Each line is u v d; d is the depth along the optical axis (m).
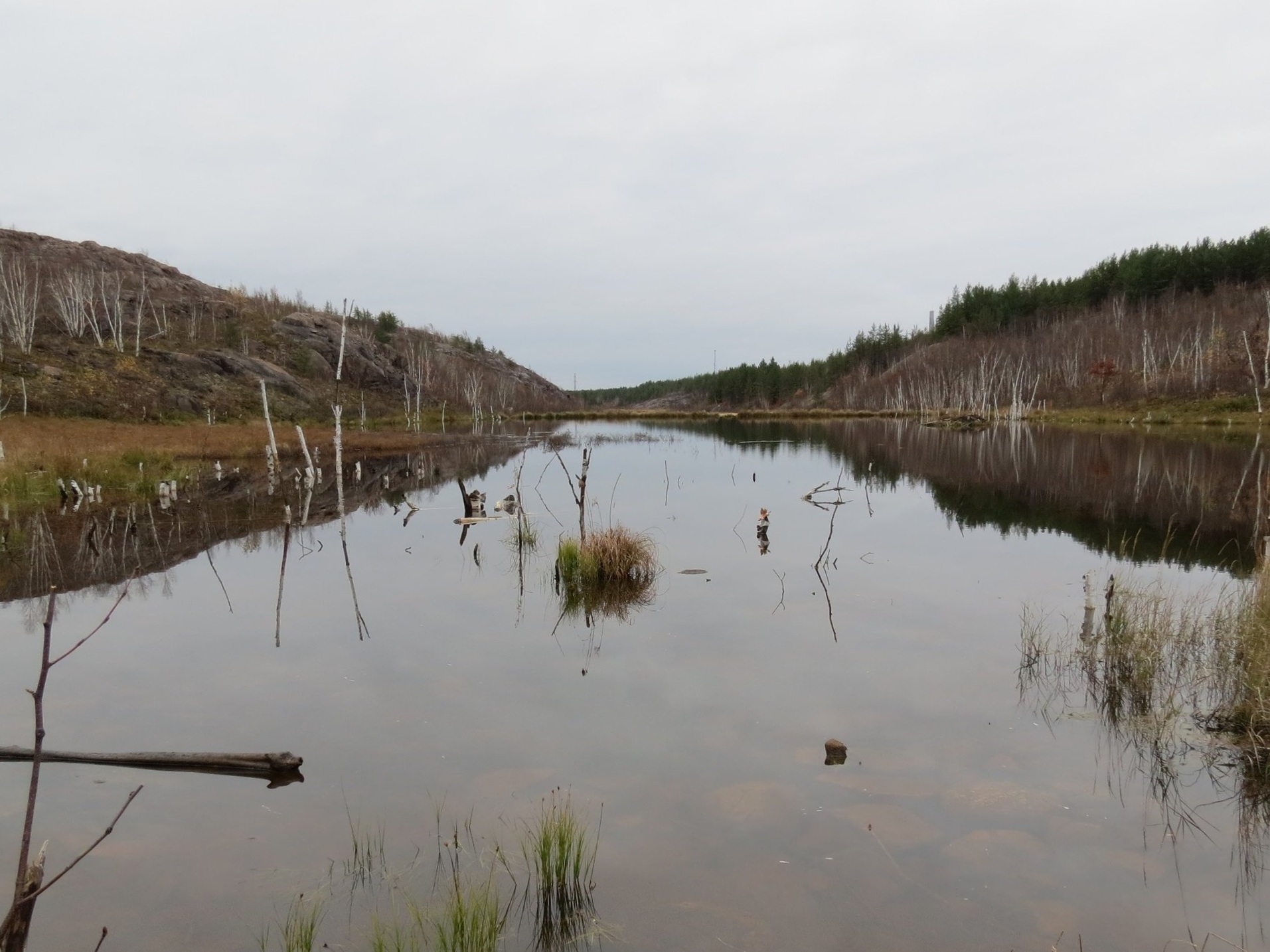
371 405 66.81
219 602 9.90
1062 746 5.71
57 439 28.22
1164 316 77.44
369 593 10.41
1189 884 4.09
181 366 53.56
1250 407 49.53
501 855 4.30
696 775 5.23
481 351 131.50
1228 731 5.91
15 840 4.43
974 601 9.89
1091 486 21.56
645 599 10.00
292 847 4.41
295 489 22.78
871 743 5.74
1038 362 79.19
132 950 3.55
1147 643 7.21
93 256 79.19
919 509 18.23
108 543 13.89
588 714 6.28
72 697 6.66
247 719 6.20
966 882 4.09
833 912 3.85
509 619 9.09
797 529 15.55
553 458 34.22
